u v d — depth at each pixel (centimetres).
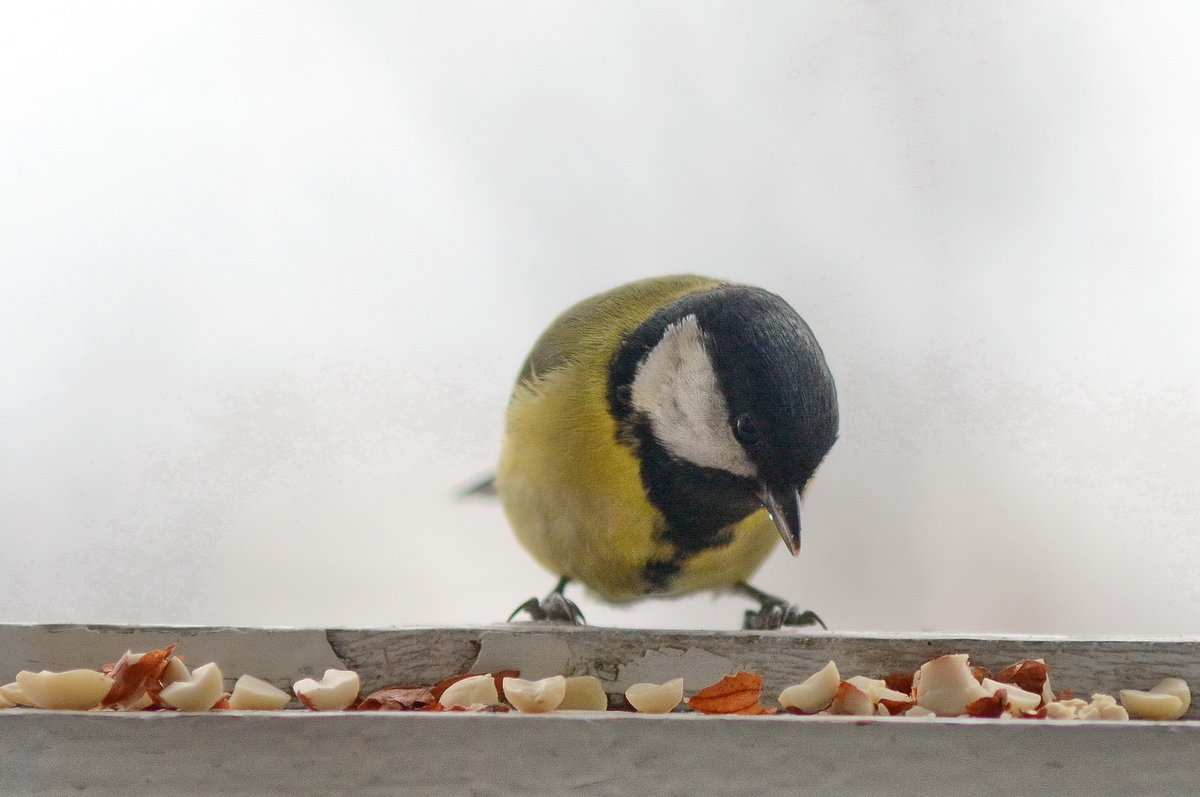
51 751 291
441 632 414
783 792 289
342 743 291
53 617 791
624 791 290
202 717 292
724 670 415
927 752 290
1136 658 413
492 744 291
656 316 620
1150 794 288
